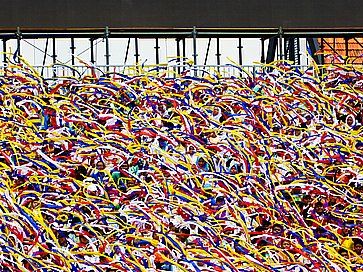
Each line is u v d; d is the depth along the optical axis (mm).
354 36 48844
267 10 48094
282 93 45281
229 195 40844
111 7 47500
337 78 45969
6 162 41938
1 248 37188
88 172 41781
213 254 37875
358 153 43688
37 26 47250
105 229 39500
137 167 42094
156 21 47688
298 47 49781
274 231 40156
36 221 38812
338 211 41562
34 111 43875
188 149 43031
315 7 48250
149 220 39188
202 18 47844
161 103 44625
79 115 43844
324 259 38750
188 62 44844
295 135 44625
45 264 37375
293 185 41875
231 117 44344
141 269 37406
